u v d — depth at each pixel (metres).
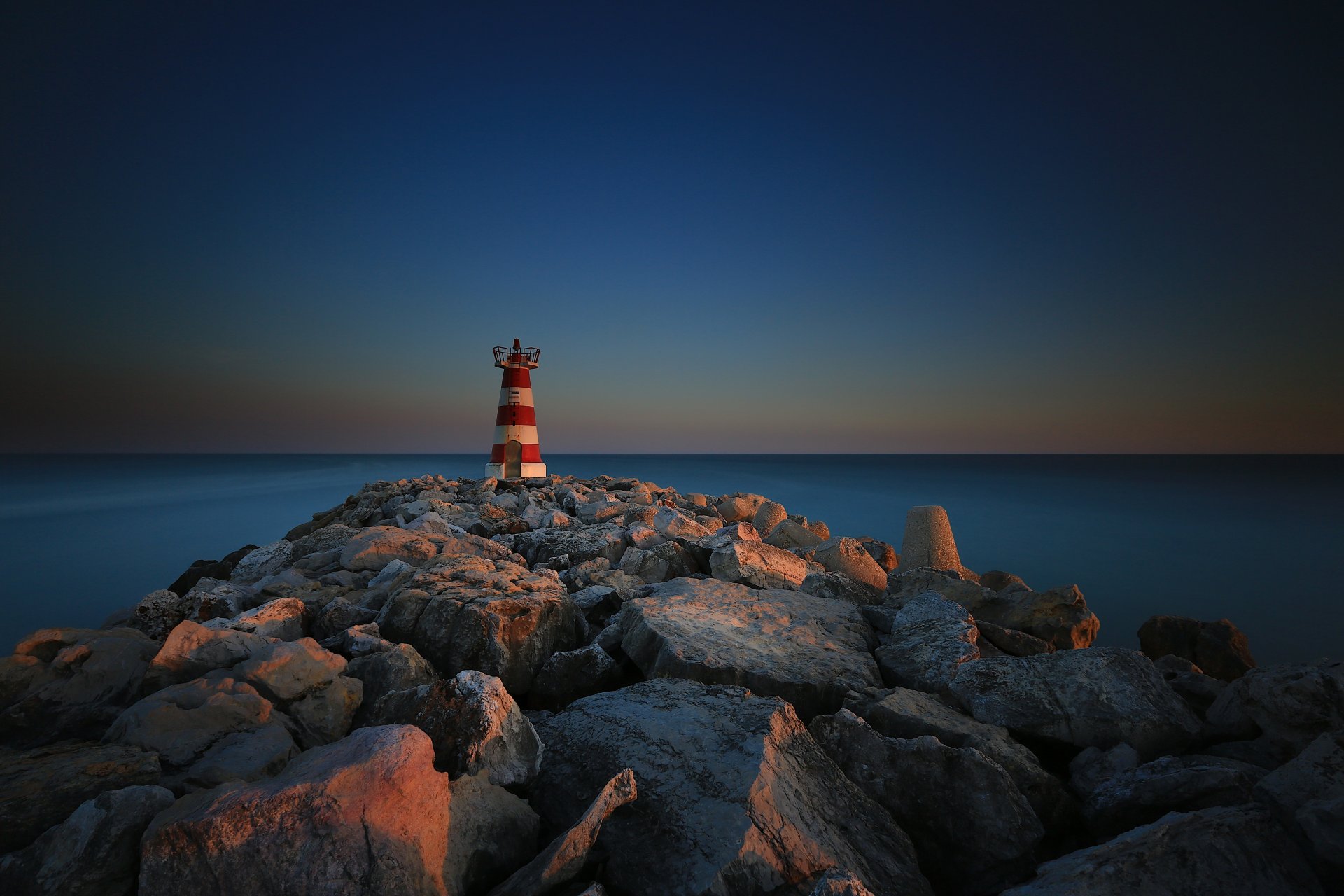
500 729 3.45
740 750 3.40
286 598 6.10
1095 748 4.35
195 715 3.61
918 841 3.56
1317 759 3.45
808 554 10.26
